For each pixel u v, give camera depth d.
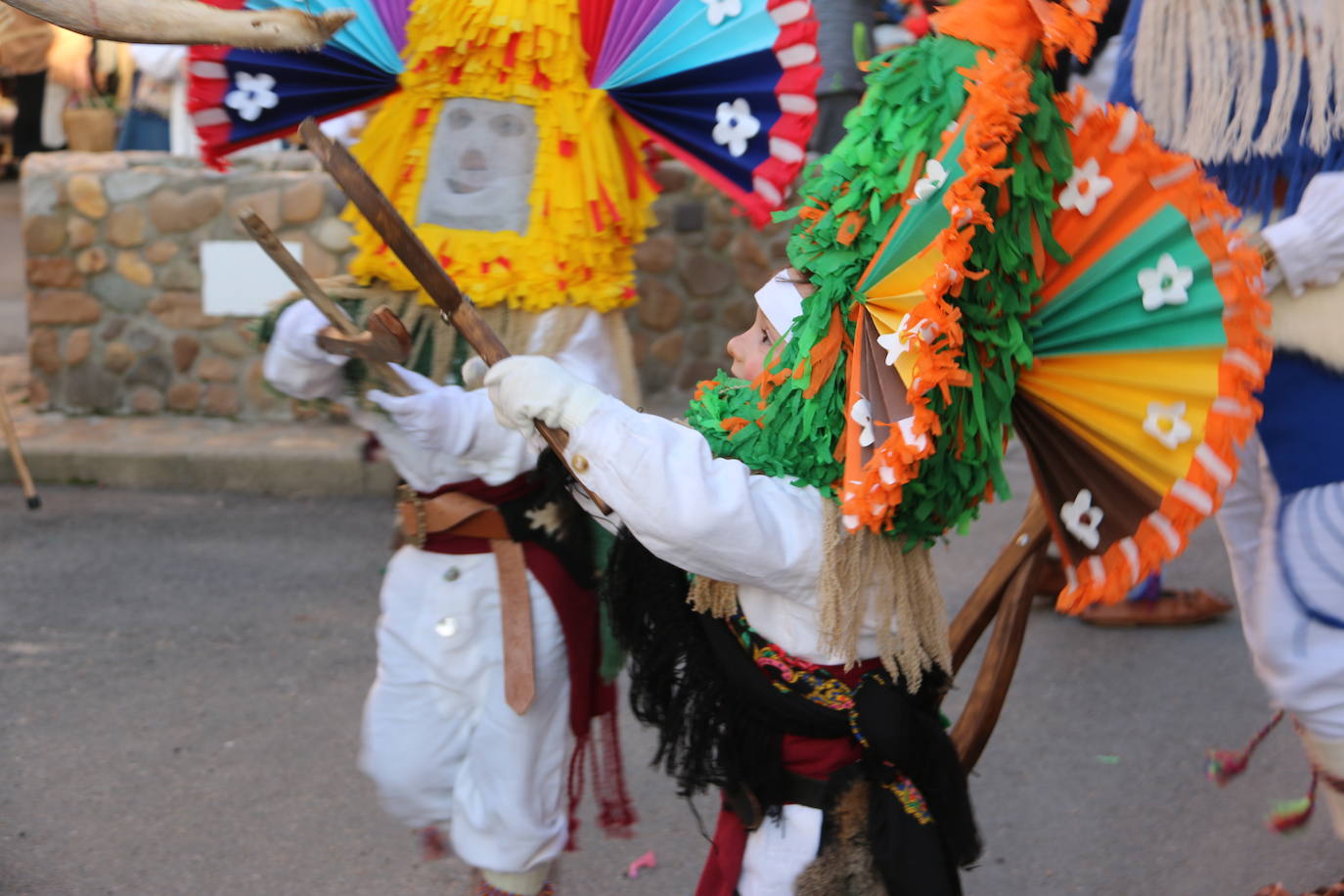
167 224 6.85
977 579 5.36
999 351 1.90
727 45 2.55
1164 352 1.92
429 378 2.63
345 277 2.72
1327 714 2.73
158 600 5.14
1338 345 2.62
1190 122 2.90
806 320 1.97
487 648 2.63
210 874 3.35
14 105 15.99
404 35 2.58
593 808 3.69
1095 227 1.90
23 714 4.19
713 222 7.36
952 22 1.90
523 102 2.54
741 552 1.89
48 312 7.01
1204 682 4.48
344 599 5.19
